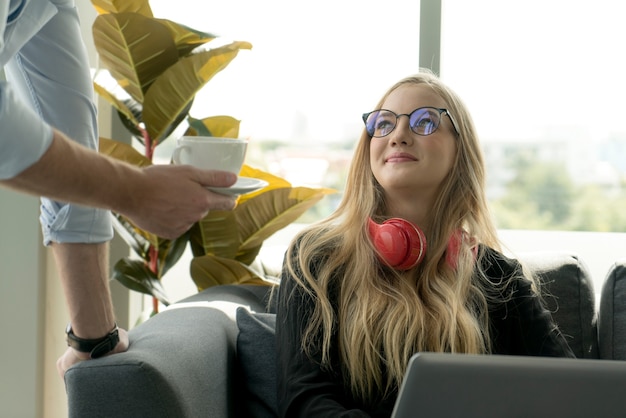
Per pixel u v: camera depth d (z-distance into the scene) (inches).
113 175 45.8
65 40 59.1
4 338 103.4
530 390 36.8
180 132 116.0
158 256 101.6
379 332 70.6
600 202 126.4
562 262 90.7
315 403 64.4
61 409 108.8
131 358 57.7
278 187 100.4
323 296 70.4
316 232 76.5
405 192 75.3
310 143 125.0
